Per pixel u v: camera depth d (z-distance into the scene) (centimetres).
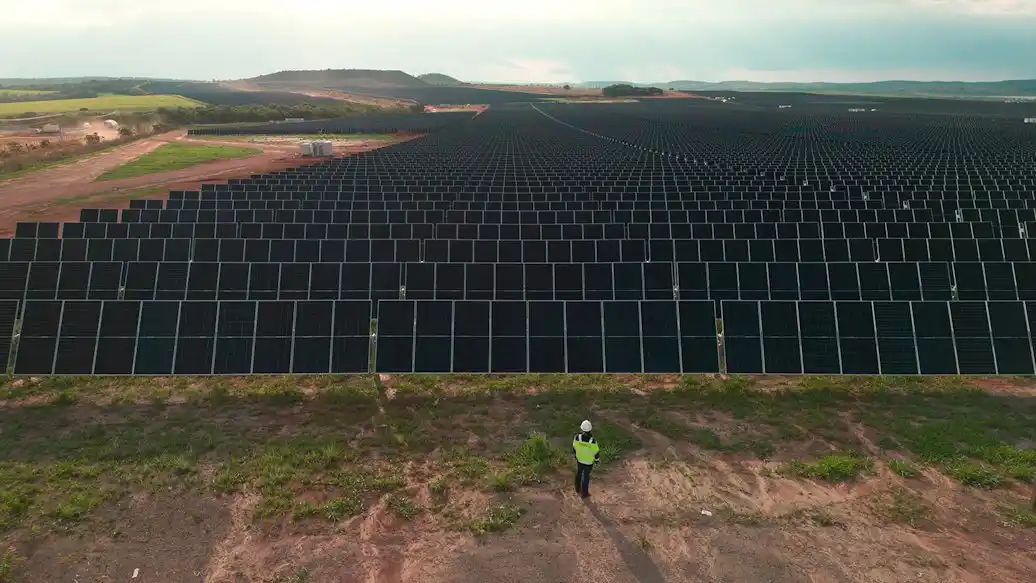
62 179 5997
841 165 6412
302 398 1780
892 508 1263
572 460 1448
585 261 2661
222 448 1490
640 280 2270
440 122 15988
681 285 2256
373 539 1170
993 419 1628
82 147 8169
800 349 1848
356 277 2298
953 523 1212
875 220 3309
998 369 1802
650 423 1634
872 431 1590
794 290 2230
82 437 1524
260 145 9925
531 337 1872
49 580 1050
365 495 1308
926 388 1833
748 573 1084
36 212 4428
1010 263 2181
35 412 1659
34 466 1379
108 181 5947
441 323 1880
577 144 10188
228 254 2719
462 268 2288
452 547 1145
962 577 1066
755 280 2247
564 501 1291
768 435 1583
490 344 1862
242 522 1214
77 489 1300
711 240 2655
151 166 7062
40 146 8125
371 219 3516
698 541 1169
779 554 1132
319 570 1086
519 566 1095
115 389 1811
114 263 2266
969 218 3316
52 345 1806
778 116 17225
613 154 8425
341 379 1919
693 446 1528
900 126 13425
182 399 1762
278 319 1869
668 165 6719
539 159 7638
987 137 10575
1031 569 1079
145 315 1845
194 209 3591
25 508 1225
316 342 1859
